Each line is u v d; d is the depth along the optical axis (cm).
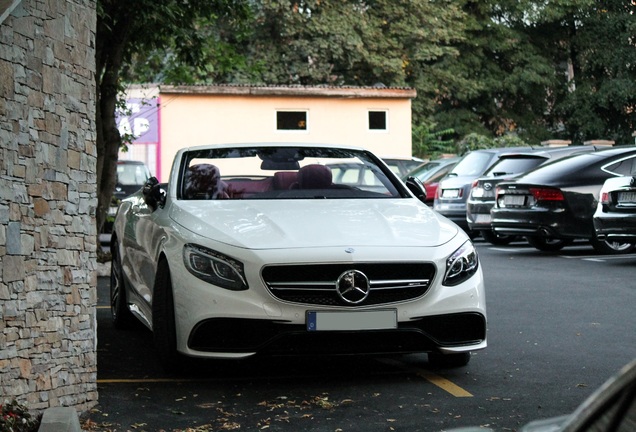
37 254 586
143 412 632
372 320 677
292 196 808
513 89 5522
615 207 1482
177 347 692
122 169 2797
